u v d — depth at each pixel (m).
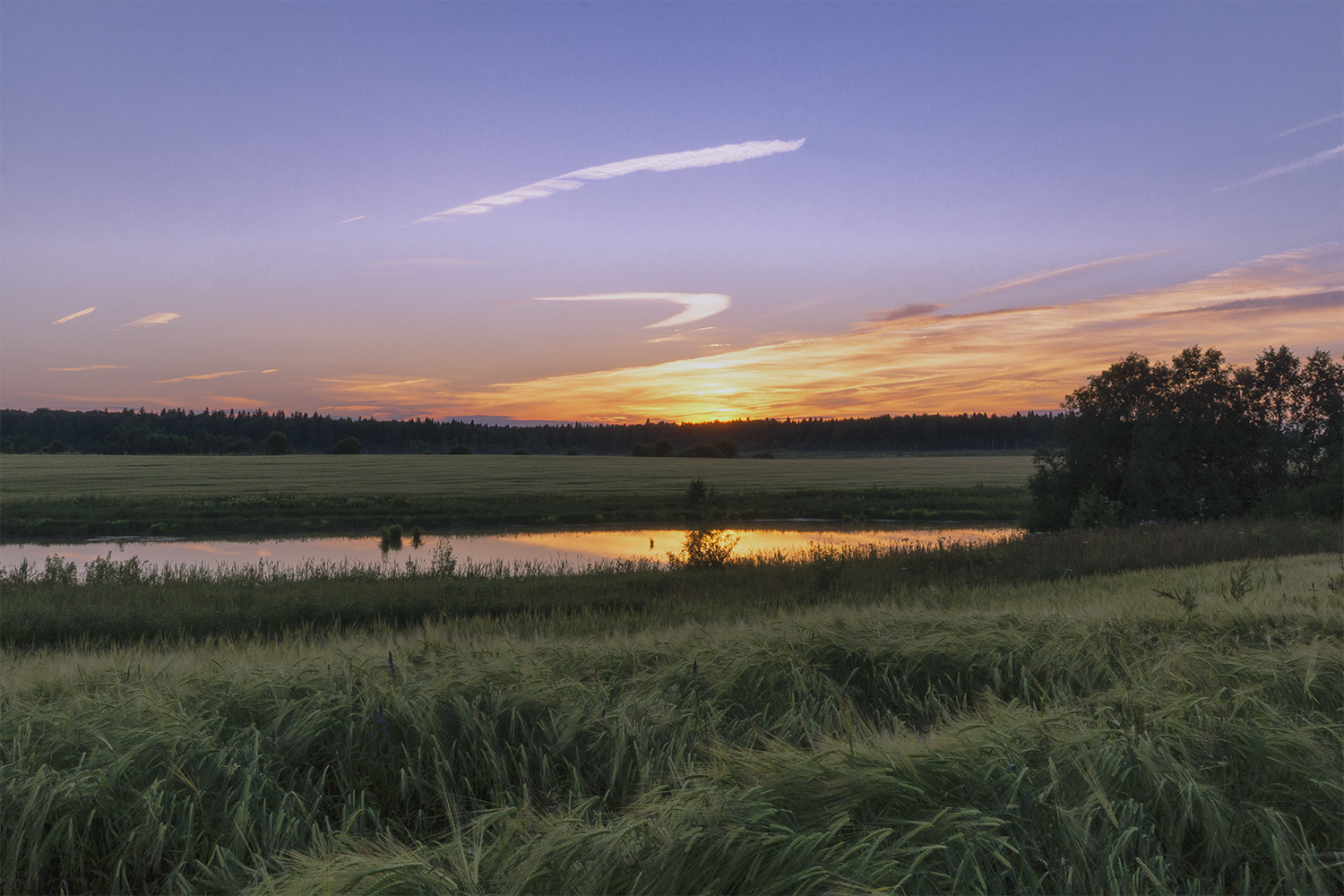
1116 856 2.93
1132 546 19.33
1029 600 11.31
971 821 3.04
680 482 67.75
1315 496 26.97
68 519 38.94
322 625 12.65
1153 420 30.09
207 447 172.75
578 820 3.14
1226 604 8.39
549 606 14.11
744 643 6.47
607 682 5.73
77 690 5.34
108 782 3.83
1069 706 4.39
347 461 108.06
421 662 6.36
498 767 4.25
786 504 48.03
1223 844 3.10
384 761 4.50
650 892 2.71
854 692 5.79
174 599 14.02
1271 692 4.69
